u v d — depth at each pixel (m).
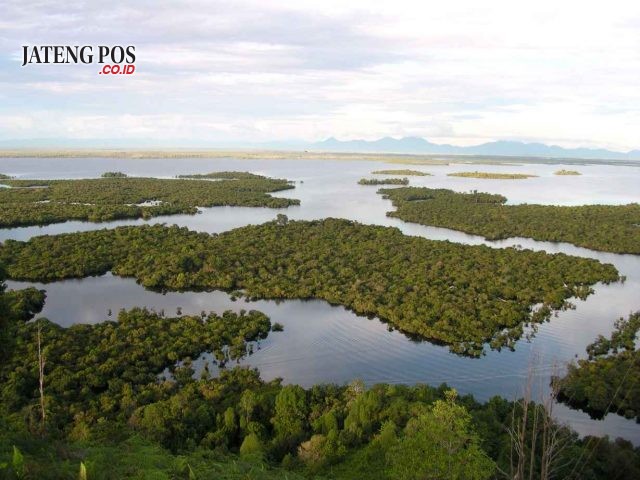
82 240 133.62
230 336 81.44
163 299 102.50
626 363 70.50
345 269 116.38
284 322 92.69
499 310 94.50
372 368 76.06
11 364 64.75
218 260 118.25
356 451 47.50
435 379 73.00
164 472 28.62
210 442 48.31
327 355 80.06
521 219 188.88
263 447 47.78
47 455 27.52
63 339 74.19
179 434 48.97
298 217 197.12
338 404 56.97
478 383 71.75
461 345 81.75
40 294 97.75
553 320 94.50
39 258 118.62
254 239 141.25
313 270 115.56
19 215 173.12
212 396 59.78
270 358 78.25
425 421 36.50
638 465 45.50
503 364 77.38
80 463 24.80
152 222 180.62
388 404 54.47
